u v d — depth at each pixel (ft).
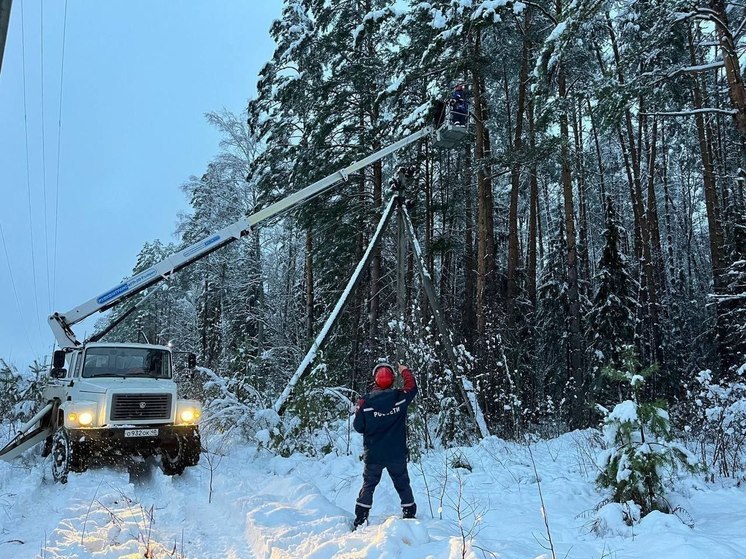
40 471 25.08
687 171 94.53
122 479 23.81
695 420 33.09
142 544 15.28
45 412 29.86
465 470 26.84
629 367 18.20
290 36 69.67
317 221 63.82
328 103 63.21
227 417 33.47
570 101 43.01
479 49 49.75
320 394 33.65
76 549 14.70
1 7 9.57
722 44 33.22
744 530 15.48
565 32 35.42
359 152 59.36
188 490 23.17
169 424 26.37
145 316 138.31
